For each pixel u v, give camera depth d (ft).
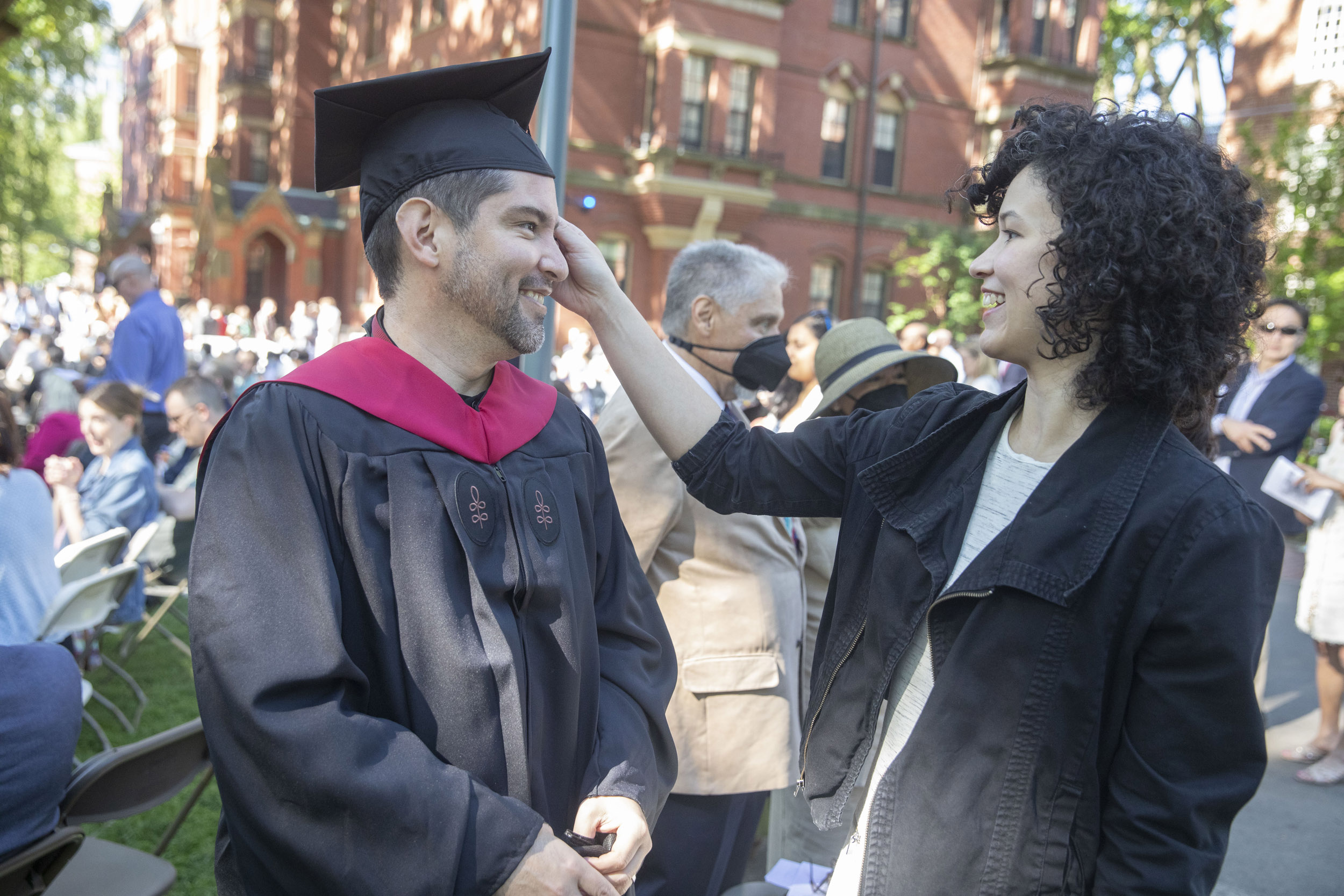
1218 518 4.06
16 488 9.53
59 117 89.10
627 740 5.33
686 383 5.91
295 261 98.27
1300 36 49.60
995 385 27.48
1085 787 4.22
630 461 7.70
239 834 4.44
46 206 97.96
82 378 30.14
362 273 90.63
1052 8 72.59
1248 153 39.27
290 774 4.16
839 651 5.13
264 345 69.10
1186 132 4.39
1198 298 4.18
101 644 18.63
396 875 4.10
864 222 70.54
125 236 142.61
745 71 64.64
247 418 4.63
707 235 63.57
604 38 61.62
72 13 72.38
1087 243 4.12
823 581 9.94
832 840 8.26
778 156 65.72
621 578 5.91
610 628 5.78
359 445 4.70
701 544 7.93
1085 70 73.72
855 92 69.87
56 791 6.58
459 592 4.70
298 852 4.18
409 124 5.02
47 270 172.96
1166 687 4.06
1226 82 82.33
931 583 4.70
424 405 4.90
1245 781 4.04
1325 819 12.96
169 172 138.62
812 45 67.72
